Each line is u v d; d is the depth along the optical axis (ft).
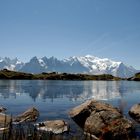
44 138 41.63
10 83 430.20
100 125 66.23
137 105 96.94
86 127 71.20
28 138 40.65
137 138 62.08
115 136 60.70
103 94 226.17
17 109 117.39
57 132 67.56
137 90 288.30
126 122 66.64
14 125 72.28
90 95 213.05
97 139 59.31
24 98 176.65
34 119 87.51
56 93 231.71
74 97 191.52
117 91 271.49
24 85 367.66
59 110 115.34
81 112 85.46
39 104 140.97
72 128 74.79
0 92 227.61
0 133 57.82
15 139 39.58
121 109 40.37
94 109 81.82
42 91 253.65
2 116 80.18
